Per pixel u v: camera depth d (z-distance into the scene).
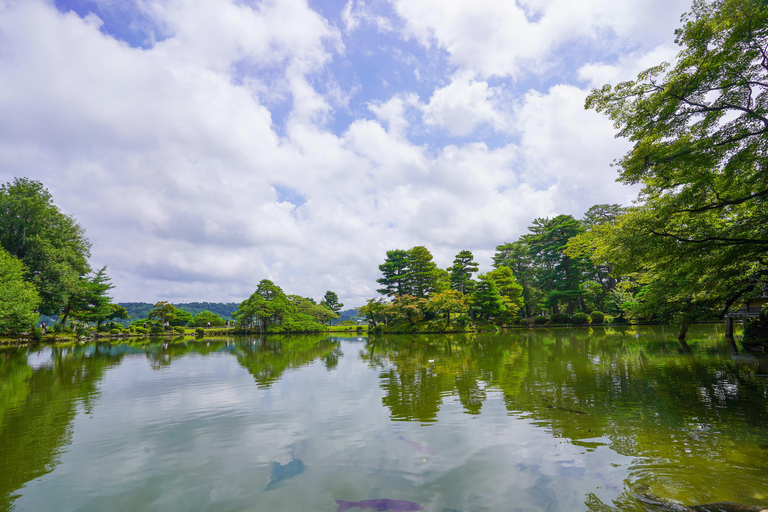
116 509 3.84
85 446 5.86
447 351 20.08
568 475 4.36
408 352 20.39
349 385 10.66
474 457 4.99
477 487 4.08
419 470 4.60
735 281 12.98
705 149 8.23
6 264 27.67
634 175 9.77
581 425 6.34
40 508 3.89
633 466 4.58
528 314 61.84
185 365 16.39
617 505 3.61
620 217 11.69
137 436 6.33
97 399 9.41
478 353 18.36
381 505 3.71
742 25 6.78
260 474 4.62
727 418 6.61
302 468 4.76
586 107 9.39
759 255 10.84
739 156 7.99
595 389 9.20
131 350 25.36
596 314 46.75
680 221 9.84
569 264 51.00
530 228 63.25
